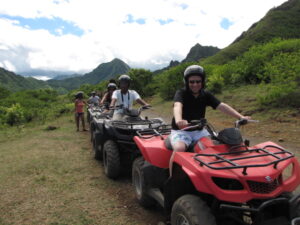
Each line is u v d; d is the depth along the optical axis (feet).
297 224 8.45
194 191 11.30
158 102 75.31
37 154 27.02
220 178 10.11
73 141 32.73
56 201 16.06
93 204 15.56
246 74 61.93
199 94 12.45
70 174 20.76
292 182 9.98
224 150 10.87
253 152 11.03
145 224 13.26
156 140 14.49
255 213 9.43
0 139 38.50
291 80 44.19
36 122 57.93
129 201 15.84
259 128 32.35
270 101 41.06
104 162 20.24
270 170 9.57
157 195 13.10
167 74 77.56
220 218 10.46
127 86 22.21
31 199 16.43
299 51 54.85
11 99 118.62
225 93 57.77
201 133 12.23
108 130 19.13
